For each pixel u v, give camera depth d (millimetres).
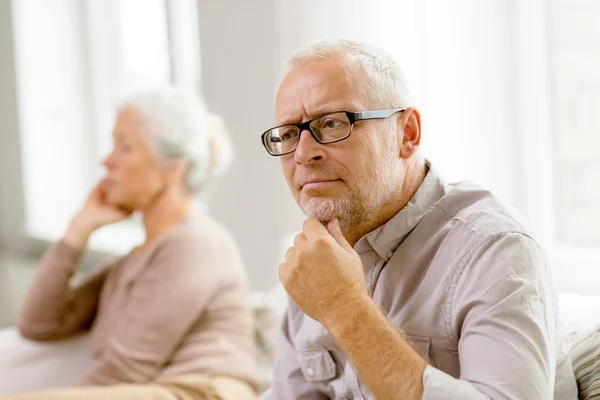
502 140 2537
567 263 2475
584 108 2520
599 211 2516
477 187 1451
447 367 1341
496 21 2514
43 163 5480
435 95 2527
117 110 2521
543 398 1133
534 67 2516
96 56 5199
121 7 4918
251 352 2377
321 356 1570
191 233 2363
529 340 1168
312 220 1391
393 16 2596
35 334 2551
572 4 2506
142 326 2258
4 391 2463
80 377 2574
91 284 2641
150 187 2426
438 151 2531
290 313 1679
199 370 2225
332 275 1299
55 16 5305
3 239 5781
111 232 4785
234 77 3385
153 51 4562
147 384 2168
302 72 1390
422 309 1369
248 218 3396
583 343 1469
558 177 2607
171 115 2443
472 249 1308
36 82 5422
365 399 1465
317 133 1362
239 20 3316
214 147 2574
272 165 3252
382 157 1372
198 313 2277
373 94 1368
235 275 2377
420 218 1440
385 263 1468
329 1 2797
